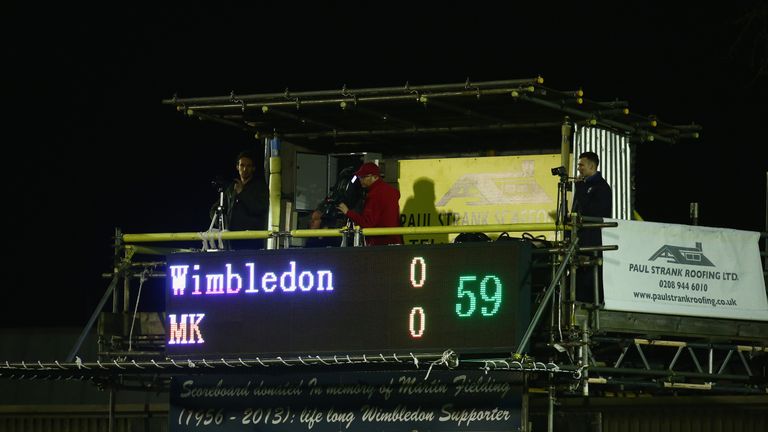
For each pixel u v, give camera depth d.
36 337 81.94
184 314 57.94
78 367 57.34
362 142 68.50
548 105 58.53
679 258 57.38
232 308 57.31
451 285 54.41
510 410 55.06
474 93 57.22
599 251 55.94
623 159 65.12
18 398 82.38
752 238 59.09
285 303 56.59
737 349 58.94
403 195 66.69
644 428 74.00
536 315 53.19
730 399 73.56
